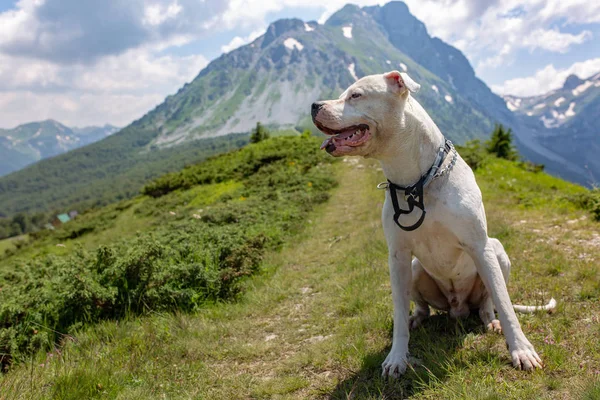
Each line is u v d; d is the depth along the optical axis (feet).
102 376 11.52
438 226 10.16
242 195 55.11
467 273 11.44
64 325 16.44
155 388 11.29
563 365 9.34
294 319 15.98
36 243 86.63
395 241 10.76
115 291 17.34
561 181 56.39
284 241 29.60
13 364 14.12
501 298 9.84
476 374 9.46
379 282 17.90
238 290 19.58
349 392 9.96
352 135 9.78
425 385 9.26
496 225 23.71
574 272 15.43
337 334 13.56
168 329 15.46
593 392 7.82
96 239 66.69
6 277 24.52
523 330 11.41
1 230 411.75
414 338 12.07
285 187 52.39
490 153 88.28
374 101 9.61
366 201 39.47
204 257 21.34
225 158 92.79
